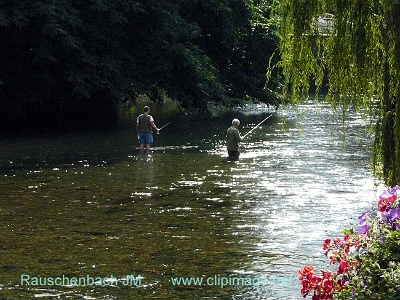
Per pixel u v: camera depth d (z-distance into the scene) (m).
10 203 20.11
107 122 46.84
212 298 11.87
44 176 24.97
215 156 30.12
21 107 44.97
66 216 18.34
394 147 11.63
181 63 44.84
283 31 11.58
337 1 11.25
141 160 29.05
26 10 38.06
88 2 41.34
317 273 12.99
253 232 16.42
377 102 11.60
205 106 45.53
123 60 43.34
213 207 19.42
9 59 41.97
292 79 11.73
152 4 43.31
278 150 31.83
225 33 48.47
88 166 27.34
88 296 12.04
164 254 14.61
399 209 7.50
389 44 10.98
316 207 19.22
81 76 40.62
